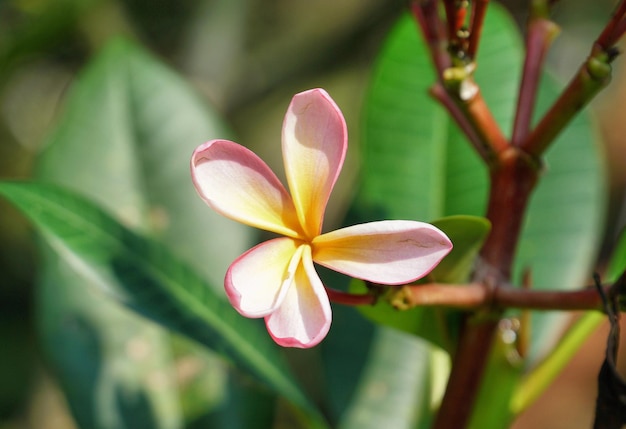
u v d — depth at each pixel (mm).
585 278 593
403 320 455
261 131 1365
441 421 465
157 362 583
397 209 605
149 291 503
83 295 582
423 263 376
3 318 1364
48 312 576
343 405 584
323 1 1252
